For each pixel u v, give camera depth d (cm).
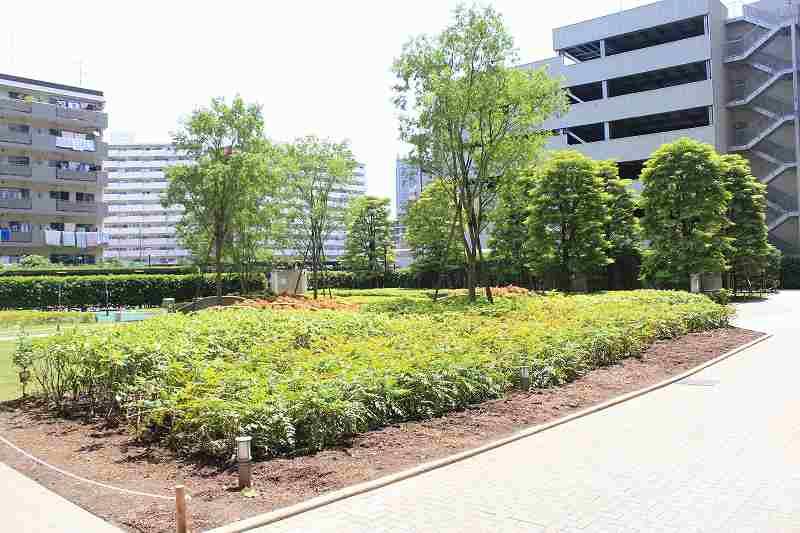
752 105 5047
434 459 624
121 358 821
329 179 3234
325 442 662
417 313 1852
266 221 3047
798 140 4728
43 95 5369
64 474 590
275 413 633
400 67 2261
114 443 704
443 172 2481
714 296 2775
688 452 653
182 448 655
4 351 1653
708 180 3253
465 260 4488
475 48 2169
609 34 5384
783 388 1004
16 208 4966
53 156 5262
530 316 1535
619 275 4125
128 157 11462
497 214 2580
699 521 468
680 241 3281
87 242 5256
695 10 4922
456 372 852
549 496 525
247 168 2738
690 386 1036
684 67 5131
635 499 517
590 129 5700
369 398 727
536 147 2300
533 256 3666
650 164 3506
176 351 893
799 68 4825
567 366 1051
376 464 604
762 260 4034
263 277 4056
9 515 488
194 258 3388
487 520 473
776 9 4997
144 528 454
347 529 456
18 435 757
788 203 4806
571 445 684
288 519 475
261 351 981
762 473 581
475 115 2264
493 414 809
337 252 10081
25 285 3525
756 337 1691
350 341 1109
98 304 3688
